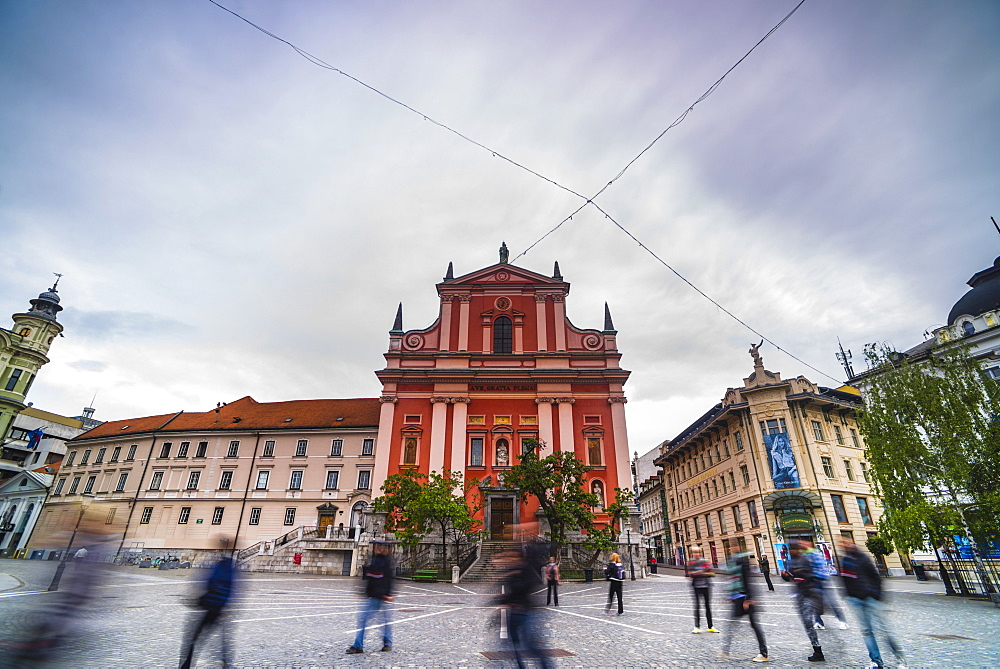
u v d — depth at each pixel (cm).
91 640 845
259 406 5019
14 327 5444
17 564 2931
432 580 2516
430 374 3675
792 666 727
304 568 3045
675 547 5231
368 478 4122
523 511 3291
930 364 1950
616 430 3519
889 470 1873
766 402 3725
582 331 3941
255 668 698
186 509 4247
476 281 4088
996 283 2539
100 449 4925
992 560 1686
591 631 1030
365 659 764
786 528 3416
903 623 1144
